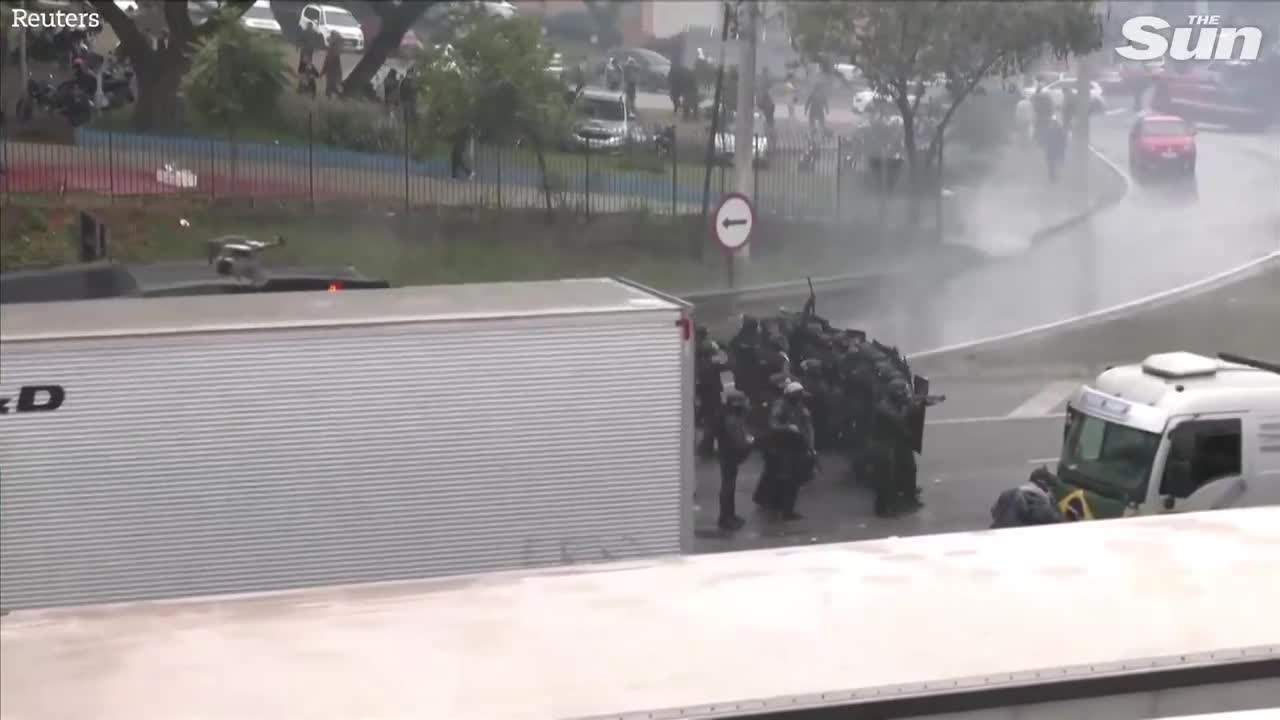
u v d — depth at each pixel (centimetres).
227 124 3080
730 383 1962
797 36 3167
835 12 3095
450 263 2958
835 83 3238
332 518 1045
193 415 1016
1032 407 2252
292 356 1030
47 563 1000
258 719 531
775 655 592
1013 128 3058
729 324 2525
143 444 1009
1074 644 604
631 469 1095
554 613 636
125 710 536
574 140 3183
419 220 3053
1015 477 1905
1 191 2852
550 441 1077
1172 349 2542
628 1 3681
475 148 3117
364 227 3023
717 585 673
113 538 1009
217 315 1083
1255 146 2631
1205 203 2672
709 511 1736
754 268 2958
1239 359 1544
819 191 3122
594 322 1080
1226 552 722
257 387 1025
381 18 3272
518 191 3125
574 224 3092
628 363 1088
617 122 3266
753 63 2911
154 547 1016
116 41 3011
